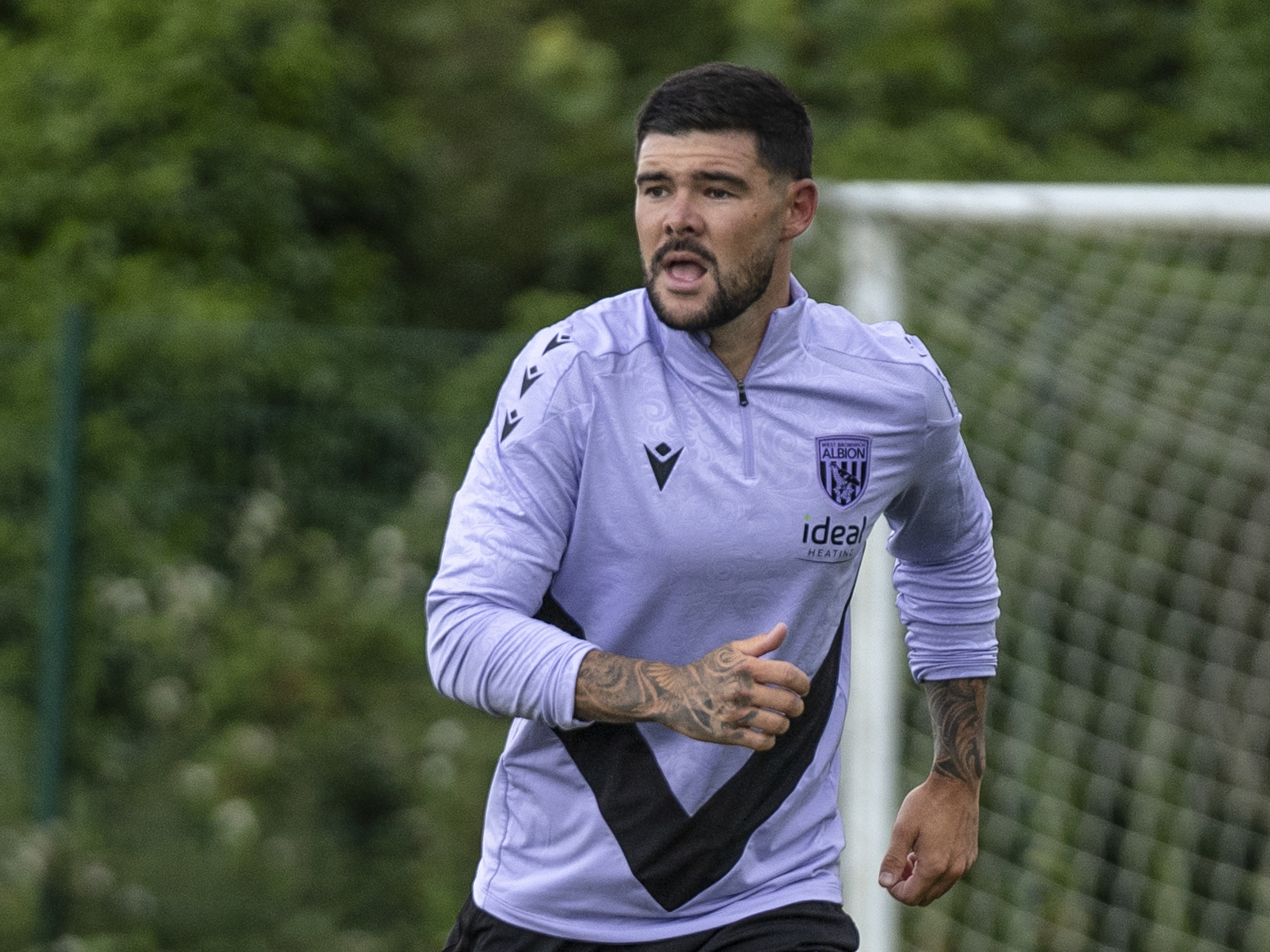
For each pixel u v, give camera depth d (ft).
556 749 29.89
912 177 102.47
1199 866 71.00
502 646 26.84
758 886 30.45
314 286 112.06
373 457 72.59
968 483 32.35
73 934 72.13
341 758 73.67
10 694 74.74
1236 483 71.61
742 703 25.54
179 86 108.06
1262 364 70.85
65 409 71.20
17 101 107.96
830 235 65.67
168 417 73.87
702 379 28.30
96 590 73.31
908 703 70.38
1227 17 109.70
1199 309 71.82
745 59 116.37
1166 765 71.36
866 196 61.67
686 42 127.75
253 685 73.77
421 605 72.59
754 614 28.91
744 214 27.35
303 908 72.38
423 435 71.97
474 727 72.49
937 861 33.04
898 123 114.42
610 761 29.55
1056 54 119.75
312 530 73.20
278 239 110.22
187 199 106.01
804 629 29.50
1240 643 71.82
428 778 71.51
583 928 30.22
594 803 29.71
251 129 110.01
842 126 112.98
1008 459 71.15
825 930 30.66
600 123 124.47
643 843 29.63
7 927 71.20
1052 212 61.52
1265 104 107.45
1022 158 105.70
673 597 28.53
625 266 121.60
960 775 33.37
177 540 74.18
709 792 29.58
